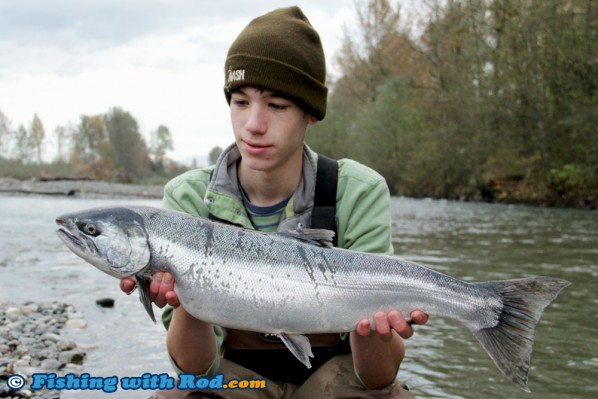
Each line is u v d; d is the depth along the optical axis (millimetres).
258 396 1172
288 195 1230
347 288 1041
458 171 11500
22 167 25047
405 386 1243
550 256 3568
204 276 1019
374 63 18016
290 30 1127
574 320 2086
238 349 1235
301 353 1032
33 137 31234
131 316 2229
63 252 4000
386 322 1029
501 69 10125
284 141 1126
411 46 14484
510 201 10188
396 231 5168
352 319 1047
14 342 1812
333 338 1234
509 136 9969
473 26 11008
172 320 1112
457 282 1052
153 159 38281
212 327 1134
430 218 6785
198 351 1117
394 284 1047
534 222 6184
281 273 1029
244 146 1132
